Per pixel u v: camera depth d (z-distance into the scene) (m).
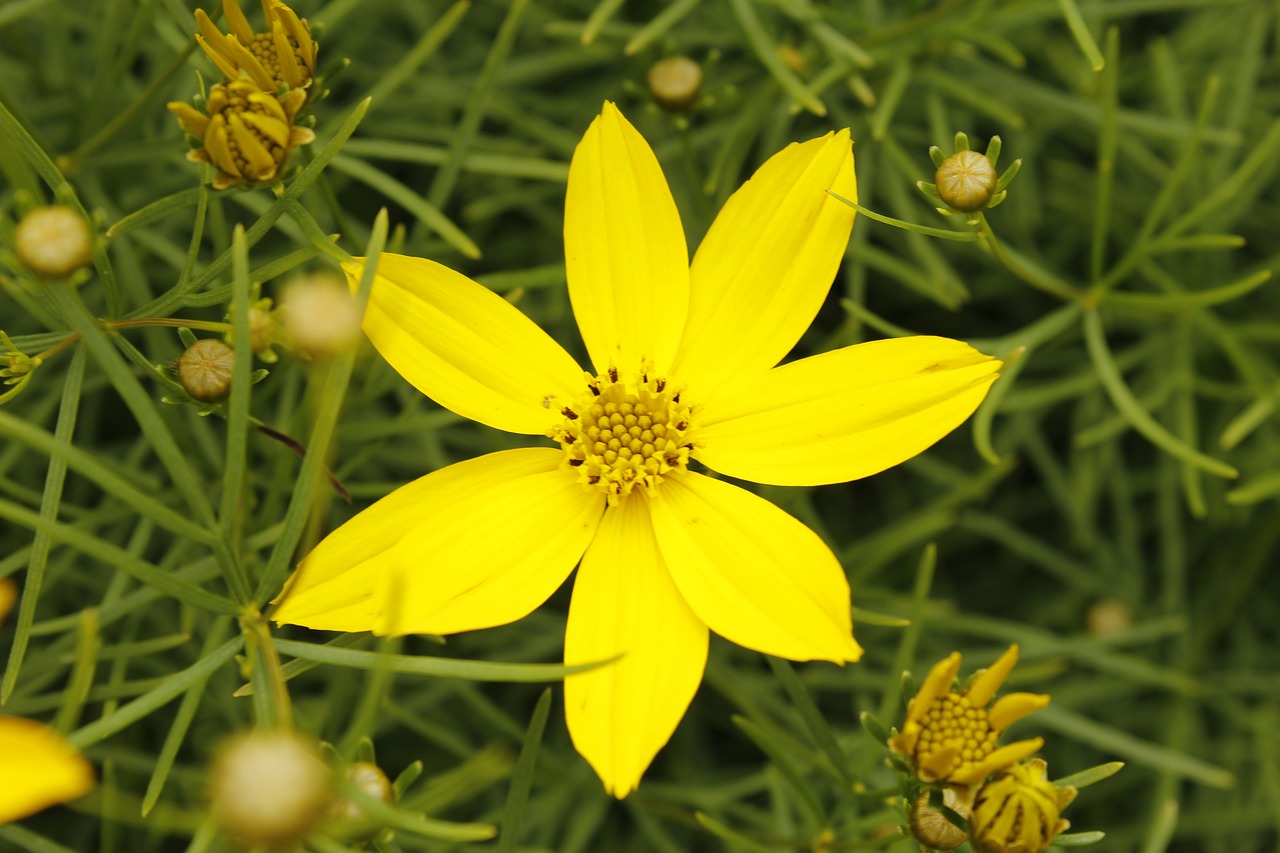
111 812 0.24
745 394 0.26
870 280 0.32
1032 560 0.32
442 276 0.25
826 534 0.29
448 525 0.25
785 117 0.31
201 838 0.24
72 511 0.28
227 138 0.25
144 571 0.24
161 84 0.27
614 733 0.24
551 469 0.26
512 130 0.32
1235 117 0.32
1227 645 0.32
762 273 0.26
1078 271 0.33
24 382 0.25
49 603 0.29
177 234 0.30
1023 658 0.30
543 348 0.26
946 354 0.25
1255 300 0.33
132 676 0.29
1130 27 0.34
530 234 0.32
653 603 0.25
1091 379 0.31
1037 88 0.31
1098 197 0.29
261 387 0.29
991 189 0.26
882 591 0.30
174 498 0.28
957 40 0.30
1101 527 0.33
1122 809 0.32
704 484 0.26
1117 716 0.32
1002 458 0.32
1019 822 0.24
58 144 0.30
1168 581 0.32
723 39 0.31
